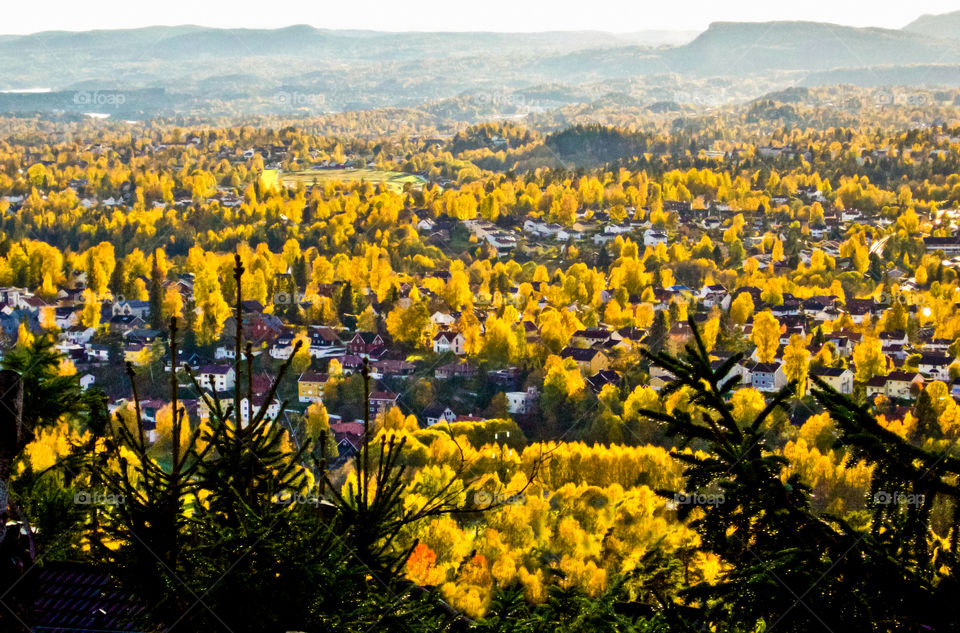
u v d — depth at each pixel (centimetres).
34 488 1166
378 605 1027
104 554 1062
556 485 7200
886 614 854
